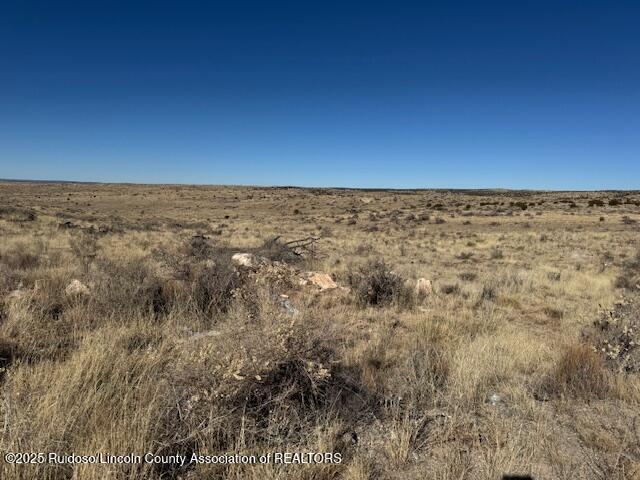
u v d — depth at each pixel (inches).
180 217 2395.4
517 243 1148.5
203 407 132.8
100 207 3026.6
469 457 133.7
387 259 781.9
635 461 132.1
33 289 300.0
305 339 159.9
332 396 158.2
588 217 1887.3
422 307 350.3
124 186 5418.3
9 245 639.8
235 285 306.3
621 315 245.0
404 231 1528.1
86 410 131.6
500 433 146.3
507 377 198.8
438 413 162.1
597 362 199.8
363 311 326.0
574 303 402.3
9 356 185.3
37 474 107.9
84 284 305.6
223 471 119.9
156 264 370.6
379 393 174.2
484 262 786.8
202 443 123.8
